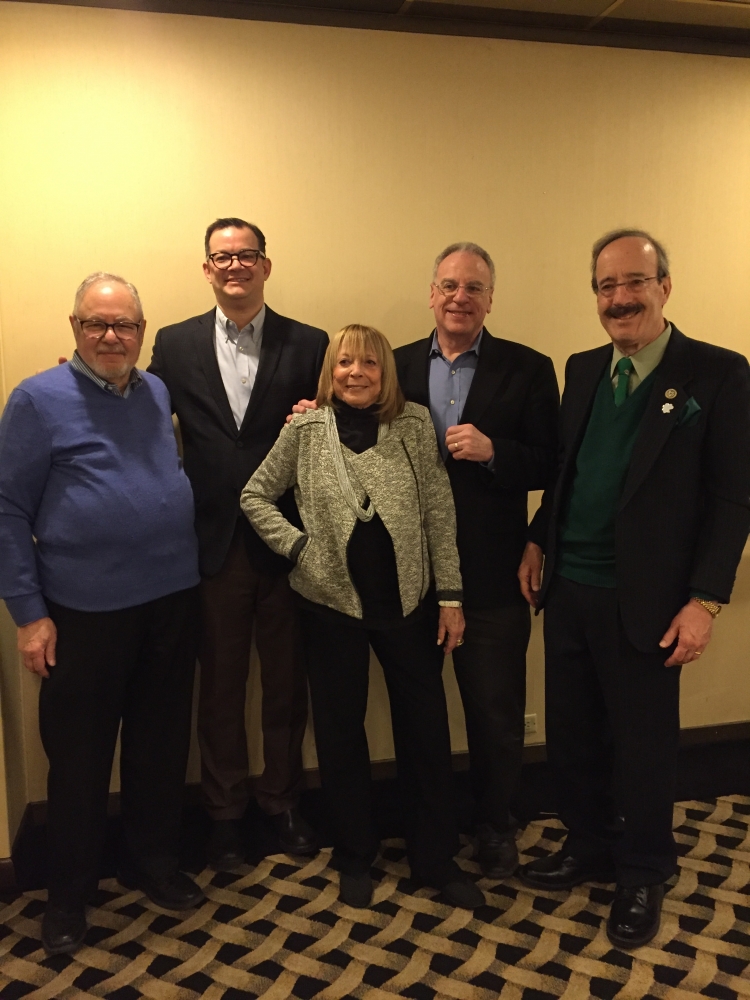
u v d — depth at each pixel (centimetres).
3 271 221
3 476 176
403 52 234
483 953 184
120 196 224
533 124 246
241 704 227
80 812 188
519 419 211
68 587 181
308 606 197
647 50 250
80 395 181
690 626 178
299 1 224
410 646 197
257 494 201
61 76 216
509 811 219
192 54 222
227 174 229
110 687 188
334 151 235
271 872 216
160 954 185
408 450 194
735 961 181
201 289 233
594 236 255
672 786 191
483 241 248
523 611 215
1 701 206
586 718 204
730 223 265
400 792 211
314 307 242
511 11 233
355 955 183
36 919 199
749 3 229
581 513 193
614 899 195
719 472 179
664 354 184
